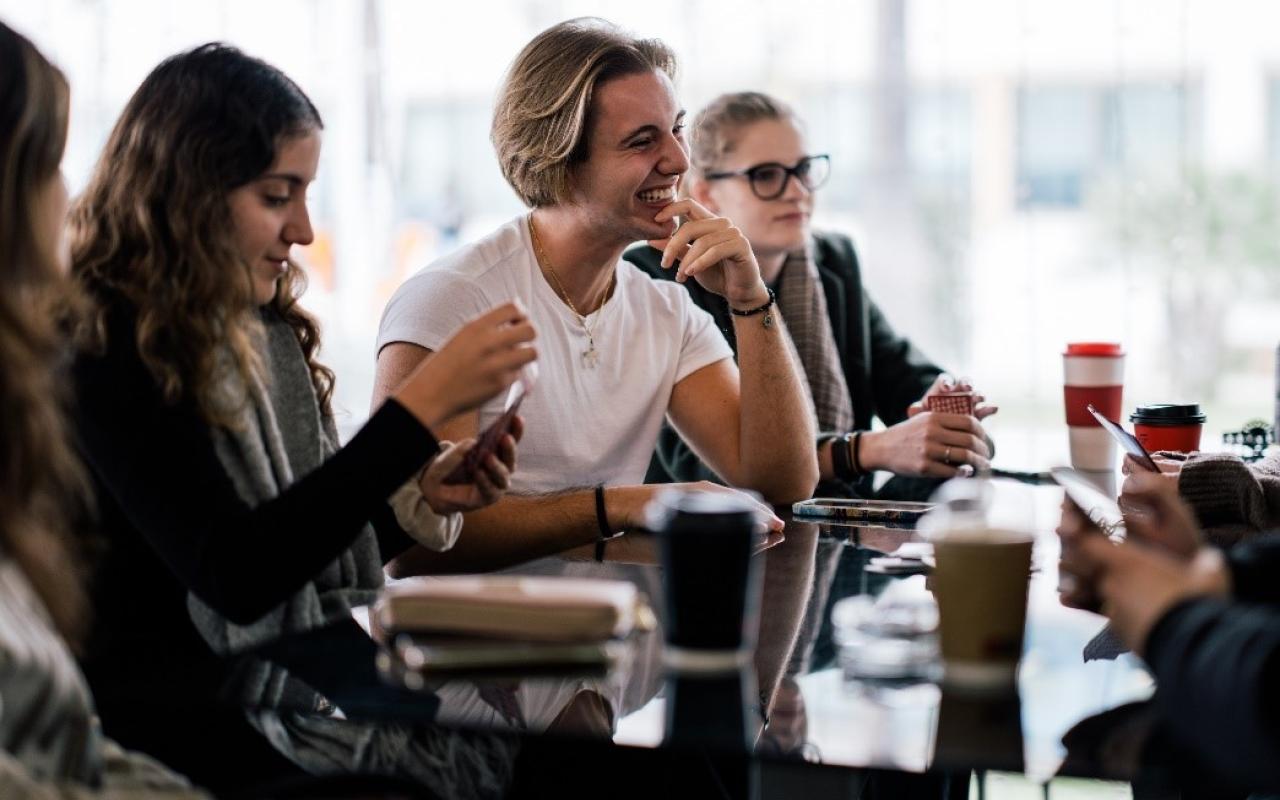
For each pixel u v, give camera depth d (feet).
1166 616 3.45
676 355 7.62
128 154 4.90
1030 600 4.77
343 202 13.00
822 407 9.12
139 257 4.80
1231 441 7.70
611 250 7.11
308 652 4.29
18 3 13.39
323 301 13.05
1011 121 12.01
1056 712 3.62
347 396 13.08
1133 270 12.13
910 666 4.00
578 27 7.02
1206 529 5.88
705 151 9.23
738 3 12.25
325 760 4.30
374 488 4.52
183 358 4.71
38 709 3.55
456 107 12.89
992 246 12.21
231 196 4.91
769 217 9.03
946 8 12.00
